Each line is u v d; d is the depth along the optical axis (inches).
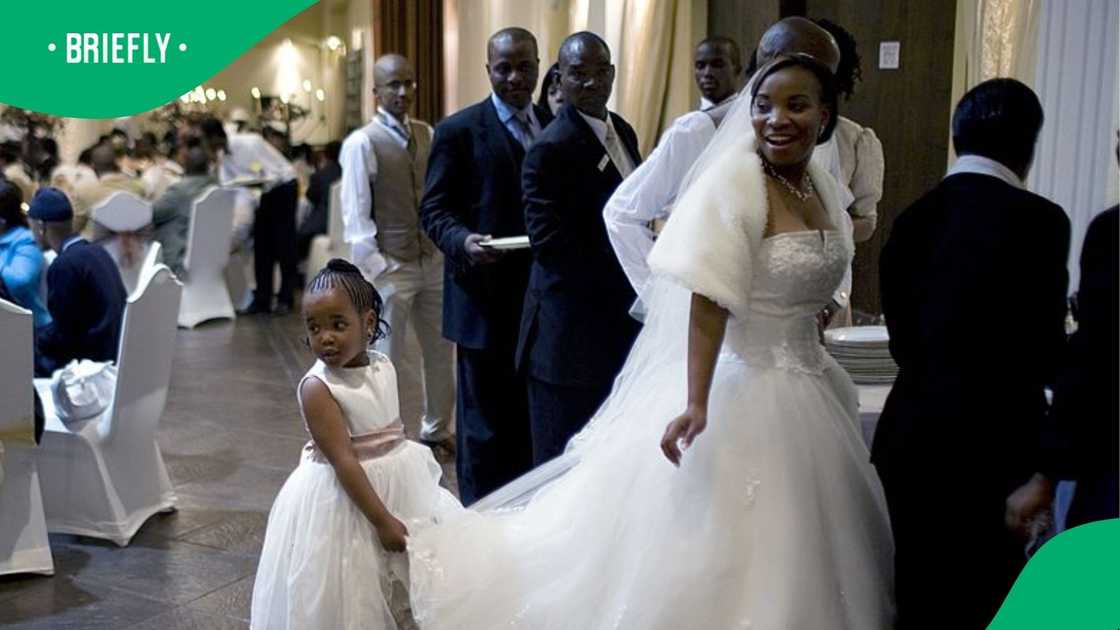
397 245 186.4
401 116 188.4
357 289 102.1
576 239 126.0
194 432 206.7
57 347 168.1
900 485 88.4
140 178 375.6
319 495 100.6
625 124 136.3
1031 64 168.7
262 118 571.5
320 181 380.2
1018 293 82.4
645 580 89.1
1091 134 136.6
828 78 90.0
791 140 88.5
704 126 114.1
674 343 96.7
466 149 148.8
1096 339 75.1
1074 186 138.4
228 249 333.7
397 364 188.9
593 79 125.1
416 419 215.5
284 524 101.6
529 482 111.7
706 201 87.5
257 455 192.2
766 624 84.0
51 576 139.0
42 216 170.4
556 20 279.7
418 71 340.2
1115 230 74.6
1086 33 136.5
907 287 88.5
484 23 314.2
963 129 87.3
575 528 98.0
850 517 89.7
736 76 130.5
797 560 85.5
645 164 117.0
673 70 241.1
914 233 88.4
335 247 376.2
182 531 155.3
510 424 150.4
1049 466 77.4
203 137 375.6
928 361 85.7
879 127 217.8
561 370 126.4
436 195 148.4
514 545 101.2
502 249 138.2
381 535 100.0
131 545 149.9
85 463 149.7
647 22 240.2
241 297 356.2
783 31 104.2
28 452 137.8
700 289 84.2
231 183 361.7
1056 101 139.3
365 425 101.8
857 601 87.1
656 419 95.1
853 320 148.3
